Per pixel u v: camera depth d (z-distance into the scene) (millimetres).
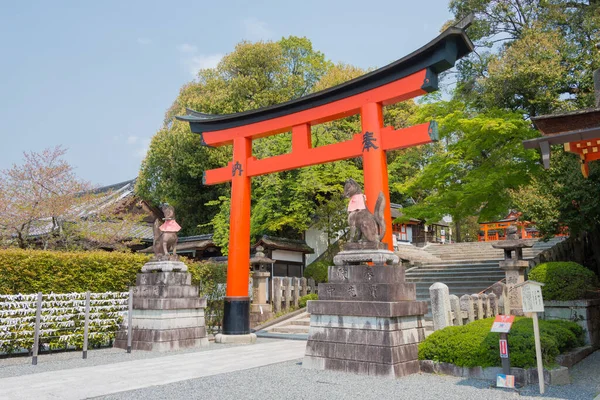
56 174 17406
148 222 28969
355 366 7641
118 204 20578
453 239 44594
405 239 32062
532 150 16625
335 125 24906
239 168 13242
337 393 6270
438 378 7258
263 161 12906
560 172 11781
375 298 7691
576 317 9930
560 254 15156
